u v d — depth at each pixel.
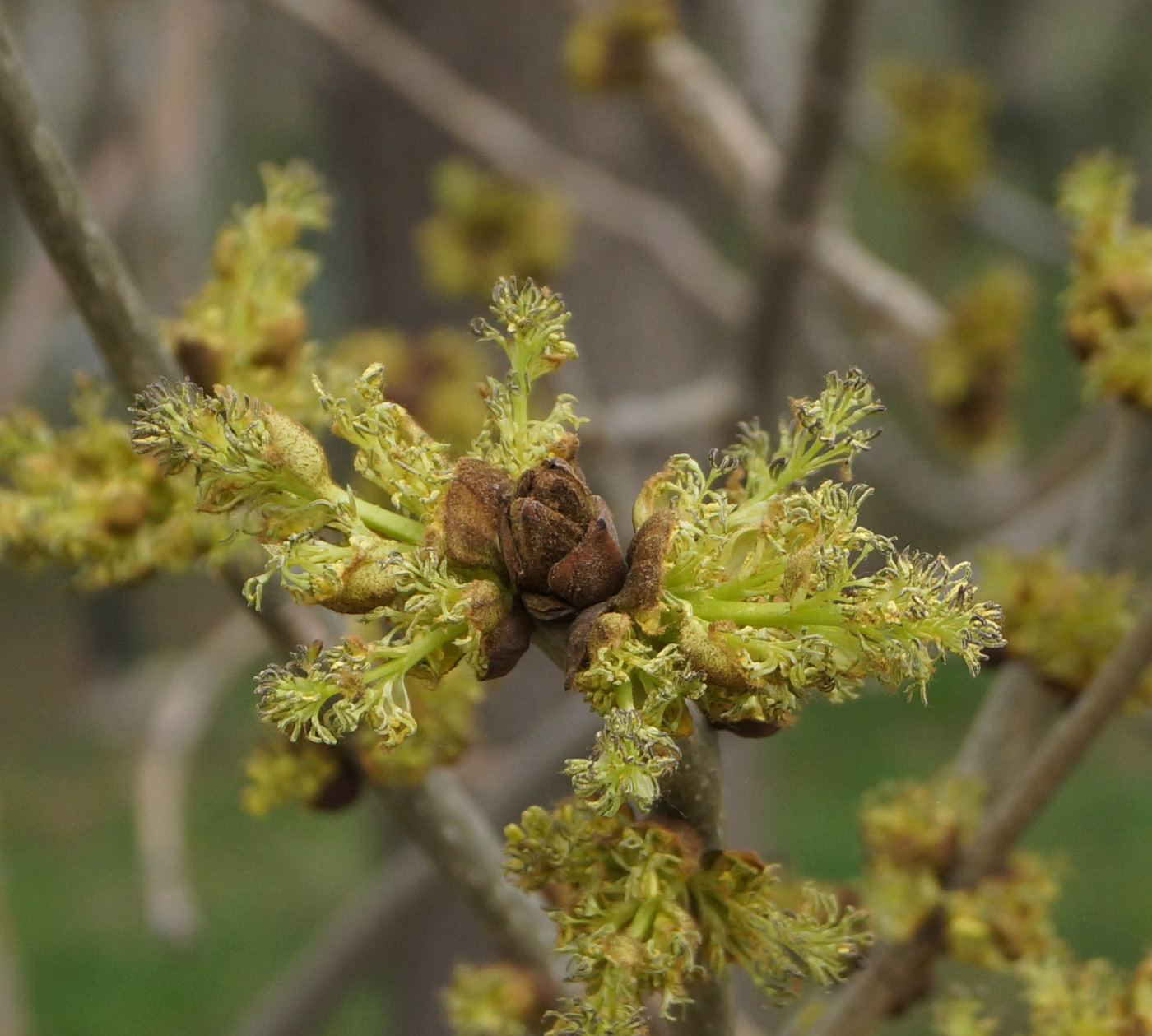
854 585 0.28
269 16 0.82
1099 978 0.33
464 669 0.33
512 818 0.55
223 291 0.33
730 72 0.86
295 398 0.33
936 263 0.90
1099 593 0.35
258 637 0.62
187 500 0.33
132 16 0.73
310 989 0.58
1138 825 1.50
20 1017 0.47
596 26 0.62
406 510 0.29
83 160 0.77
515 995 0.34
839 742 1.86
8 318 0.55
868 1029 0.34
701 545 0.29
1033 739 0.35
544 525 0.29
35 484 0.33
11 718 1.91
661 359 0.80
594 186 0.70
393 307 0.83
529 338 0.29
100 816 1.75
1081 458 0.61
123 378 0.32
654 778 0.28
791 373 0.69
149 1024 1.34
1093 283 0.35
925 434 0.97
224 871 1.62
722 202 0.96
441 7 0.80
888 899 0.34
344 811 0.34
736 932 0.29
